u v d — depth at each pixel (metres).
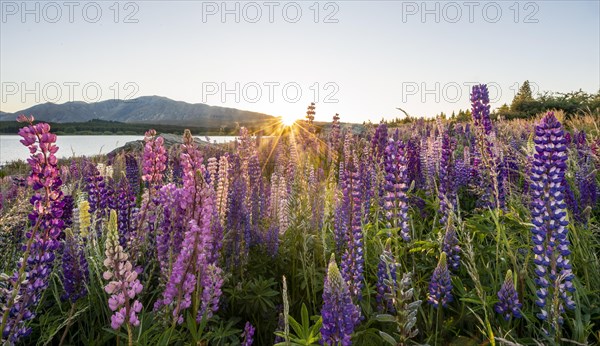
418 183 6.97
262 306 4.02
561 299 3.19
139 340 3.01
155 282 4.32
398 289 2.71
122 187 4.44
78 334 3.80
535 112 30.36
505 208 5.14
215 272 3.35
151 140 4.30
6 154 33.22
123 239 4.30
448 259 4.06
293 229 5.42
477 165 6.56
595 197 5.30
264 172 9.78
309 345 2.98
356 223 3.76
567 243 3.28
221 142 13.90
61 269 3.98
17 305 2.92
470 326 3.64
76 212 4.46
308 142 12.11
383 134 6.46
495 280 3.95
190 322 3.09
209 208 3.05
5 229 4.01
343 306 2.59
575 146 7.64
